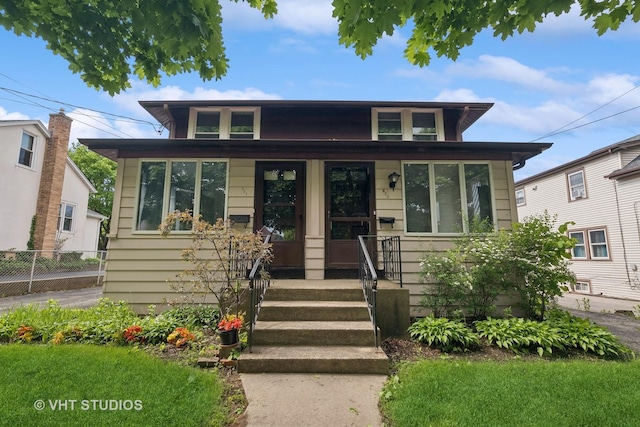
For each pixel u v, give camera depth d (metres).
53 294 10.43
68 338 4.44
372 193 6.72
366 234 6.64
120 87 3.70
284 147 6.51
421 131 8.38
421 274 5.87
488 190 6.62
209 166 6.65
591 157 13.61
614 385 3.19
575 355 4.27
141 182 6.53
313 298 5.07
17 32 3.20
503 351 4.38
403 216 6.57
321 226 6.58
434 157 6.71
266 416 2.73
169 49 3.20
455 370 3.53
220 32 3.35
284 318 4.62
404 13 2.75
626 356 4.23
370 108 8.38
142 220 6.41
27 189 13.64
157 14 2.90
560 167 15.14
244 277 5.60
